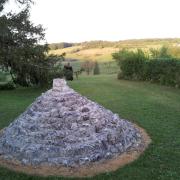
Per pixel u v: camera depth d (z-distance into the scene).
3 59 21.81
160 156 9.17
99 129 9.48
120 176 8.01
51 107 9.92
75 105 9.91
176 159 9.01
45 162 8.59
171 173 8.16
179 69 21.70
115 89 21.45
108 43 75.44
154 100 17.33
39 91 21.64
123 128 10.26
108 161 8.76
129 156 9.10
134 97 18.31
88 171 8.25
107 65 53.53
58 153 8.71
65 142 8.95
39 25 23.66
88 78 30.11
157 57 26.98
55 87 10.45
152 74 24.77
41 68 21.67
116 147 9.27
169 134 11.11
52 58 22.77
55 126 9.37
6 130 10.43
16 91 21.88
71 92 10.36
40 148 8.84
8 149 9.30
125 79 27.36
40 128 9.39
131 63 26.55
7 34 21.52
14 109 15.68
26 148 8.95
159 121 12.80
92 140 9.01
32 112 10.06
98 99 17.88
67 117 9.51
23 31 22.12
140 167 8.48
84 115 9.62
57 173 8.17
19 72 22.50
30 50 21.55
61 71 22.67
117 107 15.66
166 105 15.95
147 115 13.85
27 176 8.02
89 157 8.63
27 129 9.52
